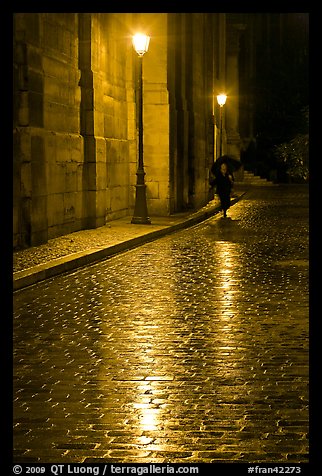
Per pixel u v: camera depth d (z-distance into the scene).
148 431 6.85
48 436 6.74
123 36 29.73
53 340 10.35
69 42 23.47
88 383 8.35
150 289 14.38
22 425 7.03
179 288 14.48
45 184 20.52
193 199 36.12
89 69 24.67
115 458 6.23
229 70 66.06
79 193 24.30
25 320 11.64
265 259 18.81
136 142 30.64
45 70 21.28
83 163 24.67
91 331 10.88
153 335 10.60
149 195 31.02
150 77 30.59
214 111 50.22
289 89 65.81
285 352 9.60
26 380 8.48
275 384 8.24
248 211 36.81
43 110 20.53
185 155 35.12
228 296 13.60
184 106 35.09
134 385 8.26
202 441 6.59
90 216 25.05
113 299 13.38
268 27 81.75
